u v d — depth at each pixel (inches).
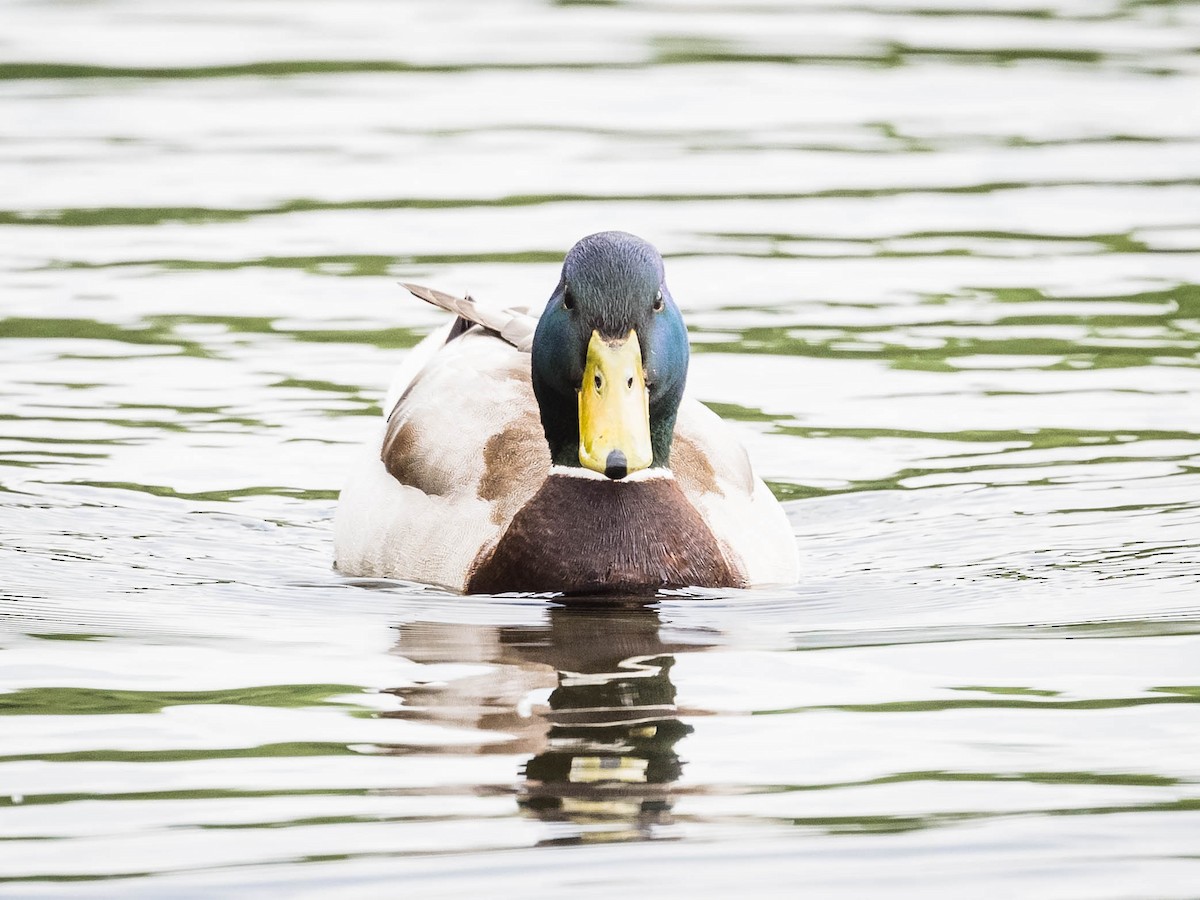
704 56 1079.6
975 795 323.3
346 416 601.0
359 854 299.4
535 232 779.4
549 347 462.3
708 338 665.6
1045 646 409.4
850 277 730.2
